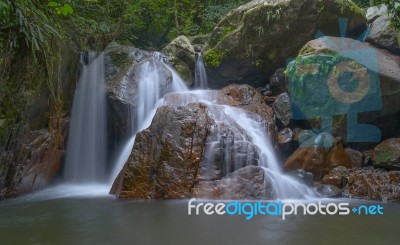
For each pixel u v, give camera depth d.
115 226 4.80
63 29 8.59
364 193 7.02
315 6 9.37
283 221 5.04
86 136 9.27
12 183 7.37
